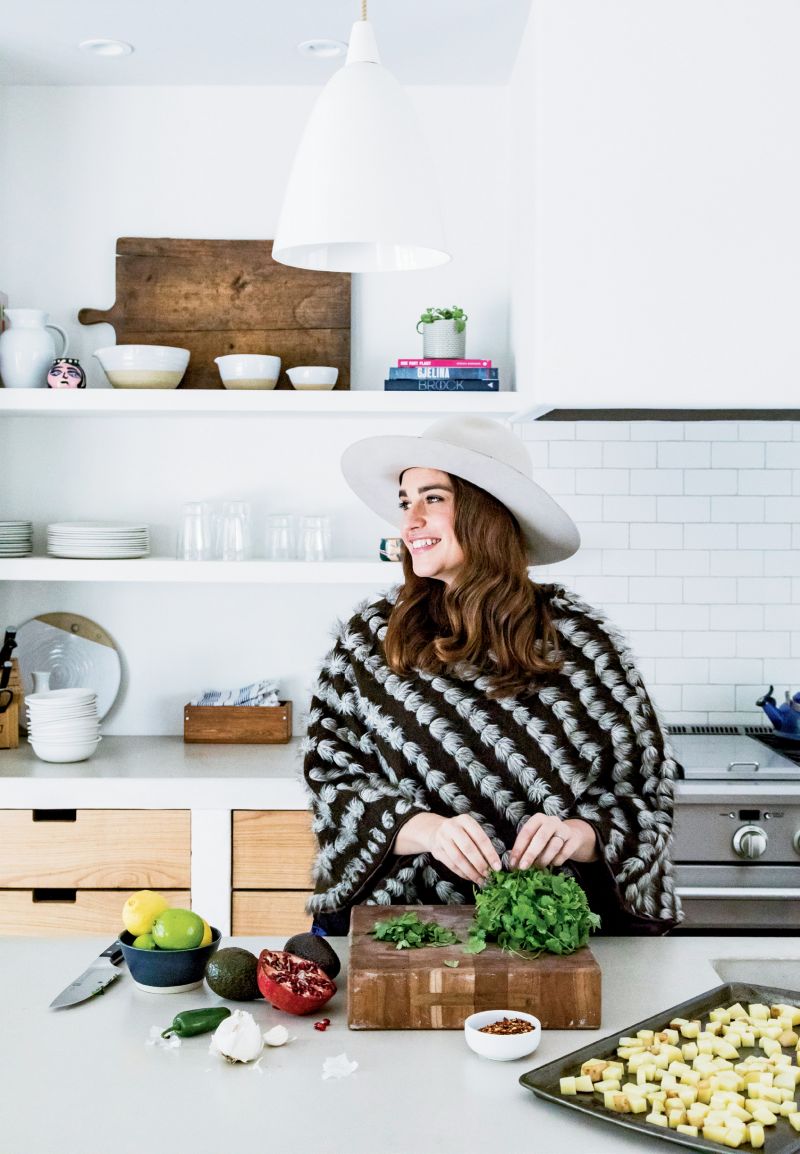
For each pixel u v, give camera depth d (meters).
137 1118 1.18
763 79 2.80
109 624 3.54
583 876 1.83
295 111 3.47
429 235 1.69
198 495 3.53
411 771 1.95
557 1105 1.22
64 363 3.19
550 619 2.04
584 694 1.97
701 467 3.48
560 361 2.83
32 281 3.49
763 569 3.49
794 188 2.81
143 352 3.16
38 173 3.47
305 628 3.55
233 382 3.22
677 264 2.82
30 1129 1.16
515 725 1.93
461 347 3.23
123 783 2.97
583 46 2.79
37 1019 1.45
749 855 2.86
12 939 1.78
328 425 3.52
